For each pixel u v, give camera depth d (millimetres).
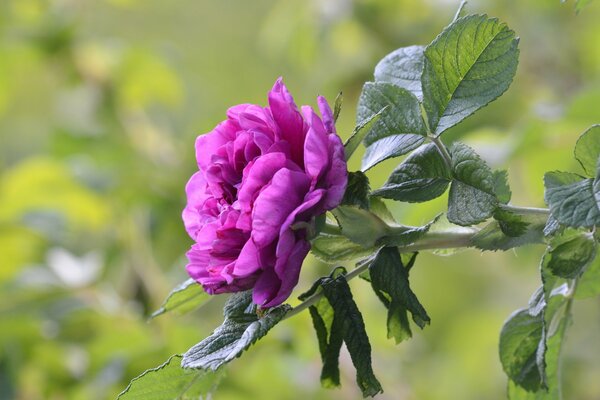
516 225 734
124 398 739
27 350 1233
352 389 1213
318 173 707
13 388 1220
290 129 716
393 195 734
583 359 1400
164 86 1449
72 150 1385
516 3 1392
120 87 1435
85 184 1275
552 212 703
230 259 714
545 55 1385
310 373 1224
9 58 1428
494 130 1224
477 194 728
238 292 736
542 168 1098
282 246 702
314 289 734
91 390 1190
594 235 732
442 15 1439
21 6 1436
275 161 708
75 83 1434
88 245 1378
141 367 1143
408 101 748
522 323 779
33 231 1282
